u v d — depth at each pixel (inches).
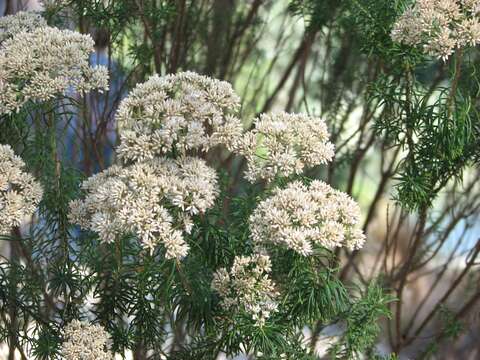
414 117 30.6
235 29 39.3
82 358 28.1
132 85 36.2
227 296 28.1
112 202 27.2
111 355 29.0
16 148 33.1
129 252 29.6
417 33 28.7
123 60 35.8
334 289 27.6
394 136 32.7
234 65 39.4
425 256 41.9
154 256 28.1
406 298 47.6
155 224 26.8
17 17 31.8
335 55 38.5
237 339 27.9
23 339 30.5
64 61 29.0
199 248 28.6
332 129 38.6
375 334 30.0
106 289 30.2
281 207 27.4
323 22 35.4
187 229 27.2
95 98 35.8
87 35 30.0
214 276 28.1
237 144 28.3
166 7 33.7
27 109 29.7
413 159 31.2
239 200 29.9
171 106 27.9
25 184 28.7
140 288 28.9
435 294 45.9
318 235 27.0
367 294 30.1
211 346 29.2
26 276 30.9
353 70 38.0
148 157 27.6
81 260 30.7
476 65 32.1
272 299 28.2
